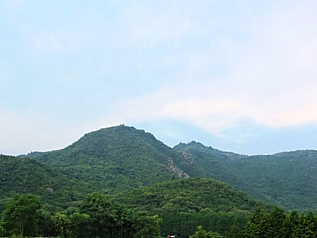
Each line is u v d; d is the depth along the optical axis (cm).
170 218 14062
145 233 10469
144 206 16688
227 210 16625
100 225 9769
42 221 8994
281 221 8906
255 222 9319
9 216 8331
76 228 9244
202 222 13612
